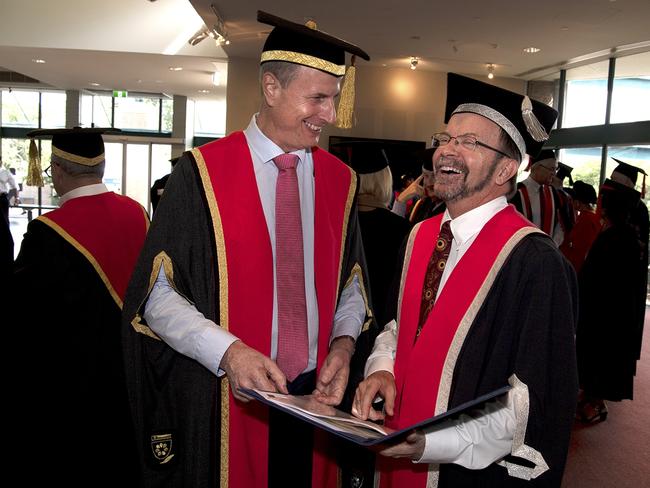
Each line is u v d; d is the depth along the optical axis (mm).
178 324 1327
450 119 1426
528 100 1337
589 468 3426
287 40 1334
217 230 1375
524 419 1158
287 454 1466
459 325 1280
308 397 1264
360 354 1633
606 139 9297
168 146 16500
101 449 2293
